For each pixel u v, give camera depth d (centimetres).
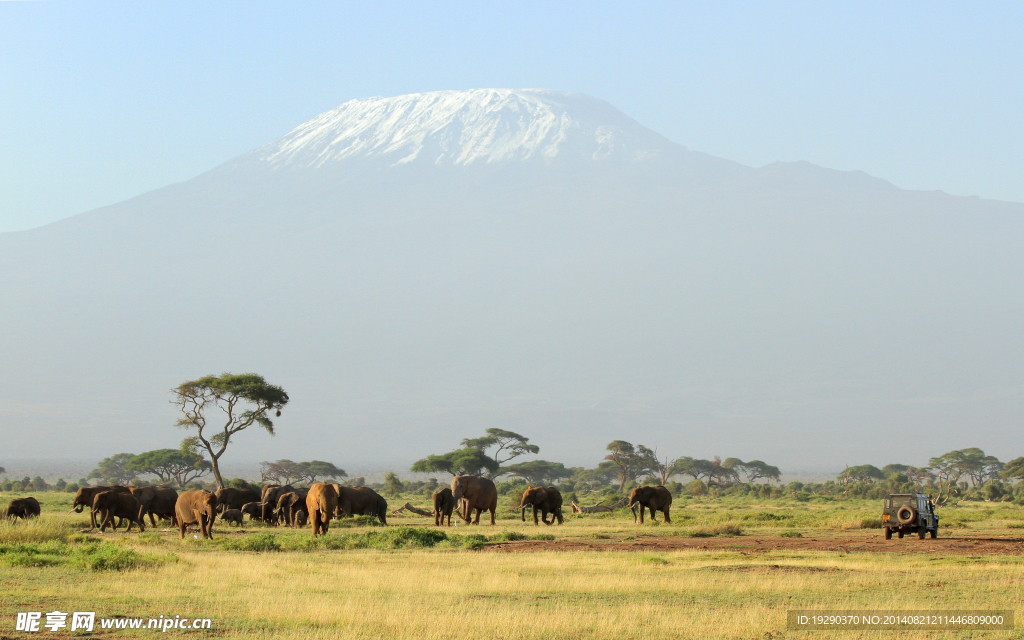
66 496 13975
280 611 2925
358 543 5334
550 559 4528
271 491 7894
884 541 5675
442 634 2631
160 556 4219
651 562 4372
